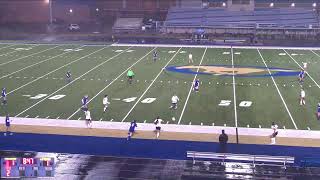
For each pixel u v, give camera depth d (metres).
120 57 42.94
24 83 31.23
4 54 44.31
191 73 35.00
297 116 23.56
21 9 71.38
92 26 72.00
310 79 32.84
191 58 39.94
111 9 73.25
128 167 17.12
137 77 33.38
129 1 72.06
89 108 25.02
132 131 20.48
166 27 63.47
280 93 28.59
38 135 20.66
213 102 26.34
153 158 18.03
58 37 59.84
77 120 22.97
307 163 17.23
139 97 27.47
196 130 21.42
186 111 24.50
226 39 57.09
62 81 31.95
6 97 27.28
